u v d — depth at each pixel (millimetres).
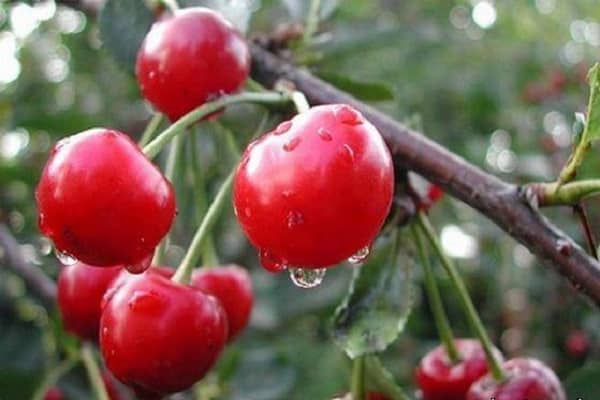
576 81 705
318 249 264
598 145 498
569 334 551
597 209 543
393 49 646
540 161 523
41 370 424
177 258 428
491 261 588
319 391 488
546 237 289
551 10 812
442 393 330
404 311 311
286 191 262
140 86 310
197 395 411
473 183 296
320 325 535
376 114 310
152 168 277
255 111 398
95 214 272
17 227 473
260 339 521
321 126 265
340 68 592
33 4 391
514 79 718
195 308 293
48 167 274
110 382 367
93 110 563
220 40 305
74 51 598
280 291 512
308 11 365
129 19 342
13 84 576
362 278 312
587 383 328
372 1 706
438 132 666
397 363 533
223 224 524
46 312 398
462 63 699
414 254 315
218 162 401
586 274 287
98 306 324
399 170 311
